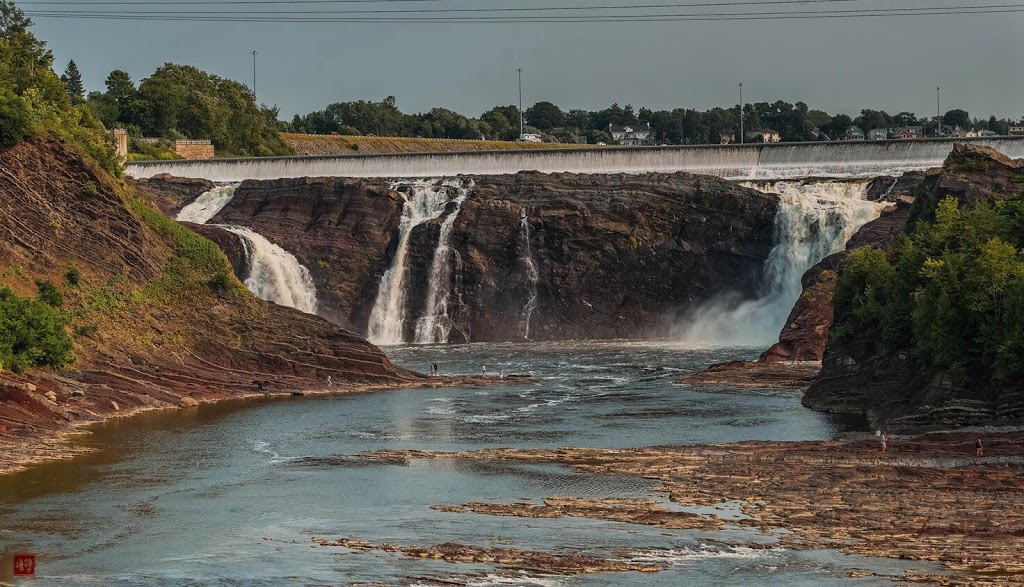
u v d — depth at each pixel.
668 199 165.50
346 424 93.06
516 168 188.75
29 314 96.38
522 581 51.47
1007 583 49.84
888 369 97.81
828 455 73.62
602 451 79.00
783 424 91.00
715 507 63.25
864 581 50.75
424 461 77.56
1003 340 82.06
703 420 93.69
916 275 98.12
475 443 84.38
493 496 67.38
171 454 80.00
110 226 117.25
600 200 167.00
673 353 146.62
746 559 54.09
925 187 136.00
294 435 87.88
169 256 121.88
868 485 66.25
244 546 57.31
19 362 93.31
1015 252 89.31
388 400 107.00
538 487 69.31
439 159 191.38
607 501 64.75
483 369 124.88
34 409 89.25
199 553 56.19
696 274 166.75
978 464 69.88
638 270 166.50
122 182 127.19
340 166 194.88
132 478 72.38
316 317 120.81
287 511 64.31
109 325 109.50
